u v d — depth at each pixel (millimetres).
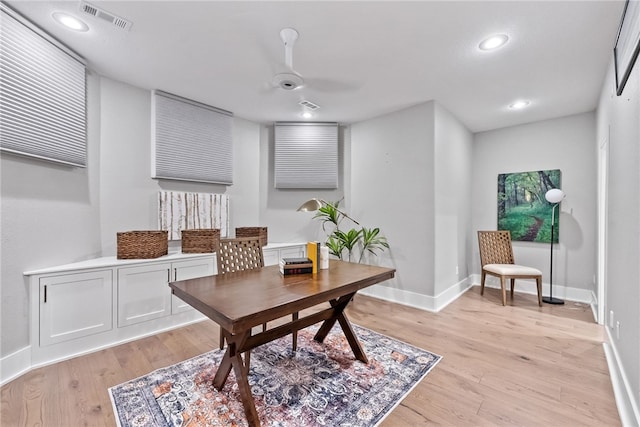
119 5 1844
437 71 2676
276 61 2537
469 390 1852
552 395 1801
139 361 2207
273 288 1802
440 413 1643
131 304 2586
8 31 1898
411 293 3527
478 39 2184
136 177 3039
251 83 2973
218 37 2186
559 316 3160
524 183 4121
